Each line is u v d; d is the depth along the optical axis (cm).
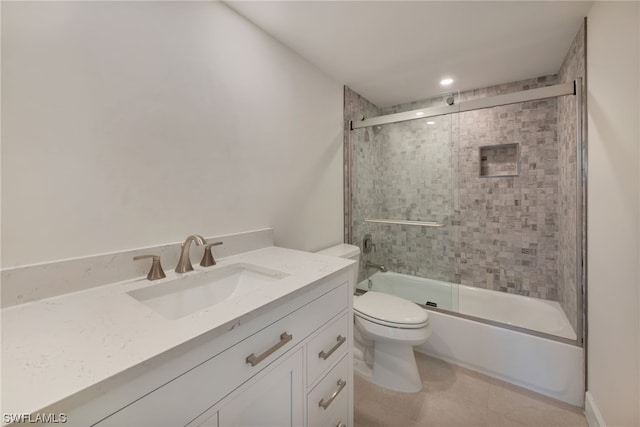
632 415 104
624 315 109
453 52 178
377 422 139
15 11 74
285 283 91
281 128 164
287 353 85
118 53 94
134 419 50
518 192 227
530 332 165
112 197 93
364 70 201
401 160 245
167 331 60
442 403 152
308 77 187
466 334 184
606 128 123
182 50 113
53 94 81
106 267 91
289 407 86
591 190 140
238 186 138
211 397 63
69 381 44
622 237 110
